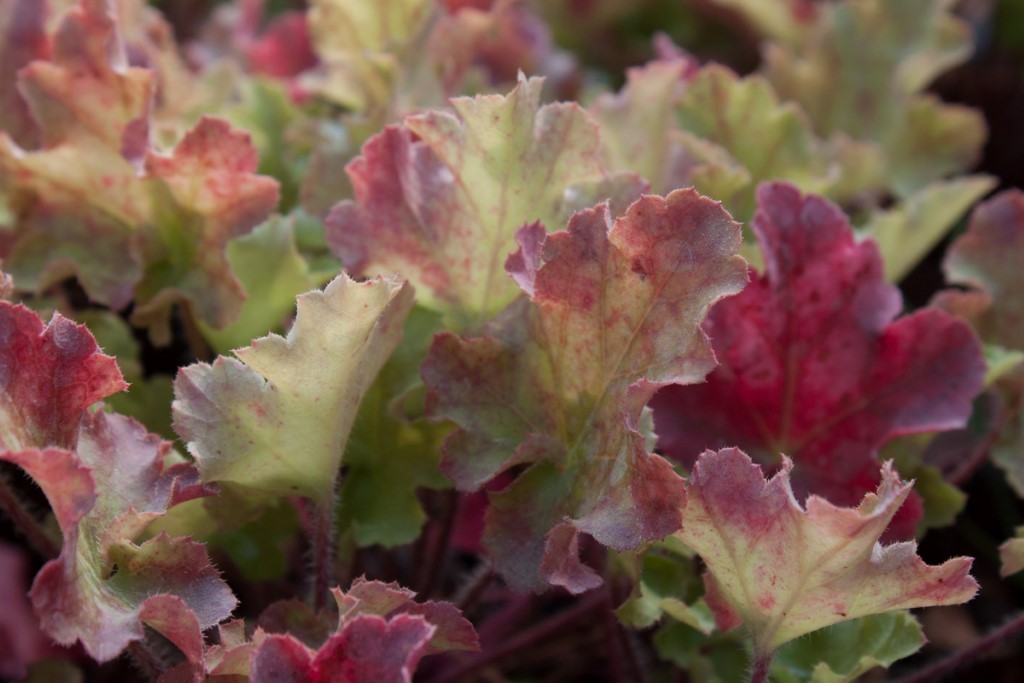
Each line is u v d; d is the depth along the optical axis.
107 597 0.60
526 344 0.64
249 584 0.75
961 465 0.75
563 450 0.63
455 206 0.66
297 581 0.77
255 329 0.70
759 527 0.60
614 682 0.78
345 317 0.61
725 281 0.60
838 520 0.59
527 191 0.66
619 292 0.61
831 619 0.61
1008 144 1.03
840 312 0.68
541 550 0.62
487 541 0.63
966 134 0.86
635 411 0.60
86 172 0.69
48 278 0.69
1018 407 0.71
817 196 0.68
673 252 0.60
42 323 0.61
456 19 0.81
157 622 0.59
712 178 0.71
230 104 0.81
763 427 0.69
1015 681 0.81
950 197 0.76
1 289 0.62
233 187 0.68
